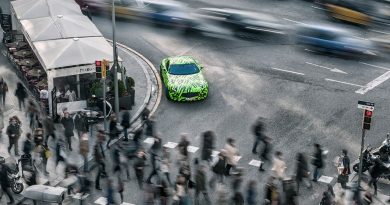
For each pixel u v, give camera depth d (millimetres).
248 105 36188
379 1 49906
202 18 45812
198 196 27688
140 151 28922
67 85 34906
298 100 36781
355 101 36719
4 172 26875
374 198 28109
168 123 34219
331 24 47531
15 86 37625
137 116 34844
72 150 31547
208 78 39219
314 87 38281
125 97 35031
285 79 39250
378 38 44094
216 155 31062
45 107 34250
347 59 42125
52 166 30125
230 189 28438
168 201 27203
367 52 42594
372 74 40094
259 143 32156
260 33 45031
